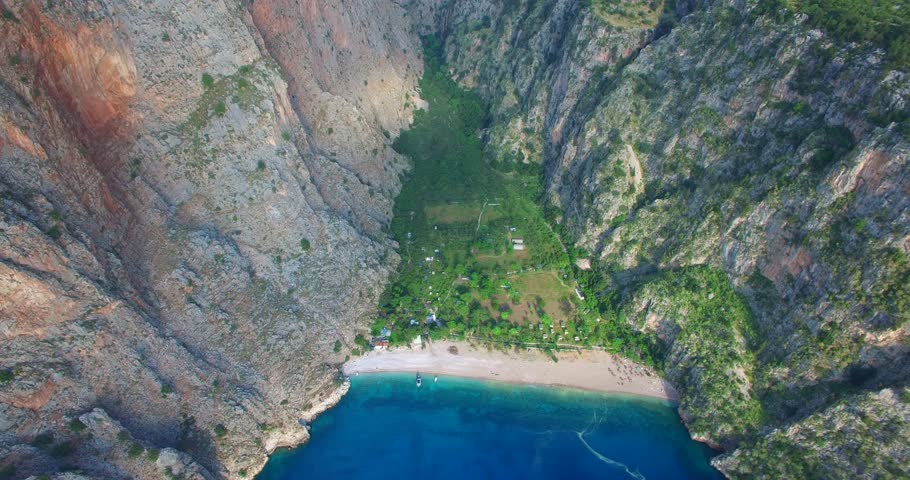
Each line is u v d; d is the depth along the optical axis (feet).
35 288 243.19
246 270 346.74
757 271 339.16
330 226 385.70
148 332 284.00
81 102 289.53
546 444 335.88
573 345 382.83
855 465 268.00
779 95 342.64
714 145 374.22
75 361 253.44
